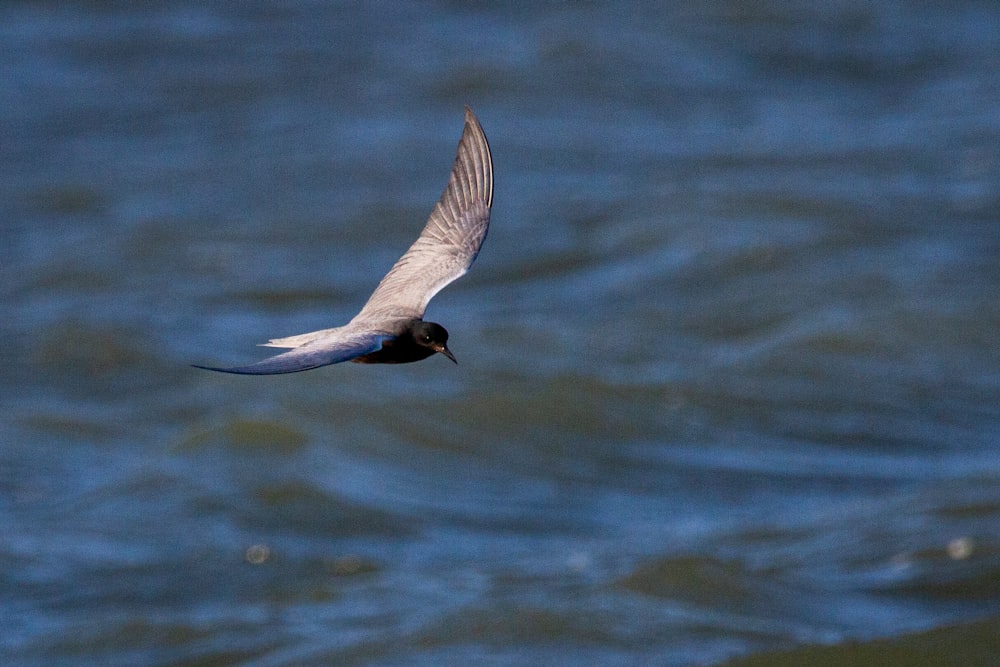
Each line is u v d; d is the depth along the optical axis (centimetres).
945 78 4078
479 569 1752
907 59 4231
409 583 1714
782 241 2819
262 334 2531
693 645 1549
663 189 3183
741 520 1877
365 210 3111
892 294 2534
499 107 3838
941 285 2581
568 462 2062
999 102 3816
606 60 4103
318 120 3762
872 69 4162
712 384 2261
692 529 1856
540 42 4225
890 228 2920
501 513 1923
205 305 2653
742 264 2734
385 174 3353
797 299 2552
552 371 2308
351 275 2795
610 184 3266
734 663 1505
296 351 723
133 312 2609
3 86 4050
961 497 1870
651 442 2106
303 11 4662
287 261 2858
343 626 1616
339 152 3519
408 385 2258
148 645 1596
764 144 3544
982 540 1741
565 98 3894
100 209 3180
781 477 2003
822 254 2766
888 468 2017
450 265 870
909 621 1593
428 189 3247
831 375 2283
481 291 2717
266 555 1789
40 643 1598
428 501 1953
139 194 3269
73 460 2062
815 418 2166
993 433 2119
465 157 916
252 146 3594
